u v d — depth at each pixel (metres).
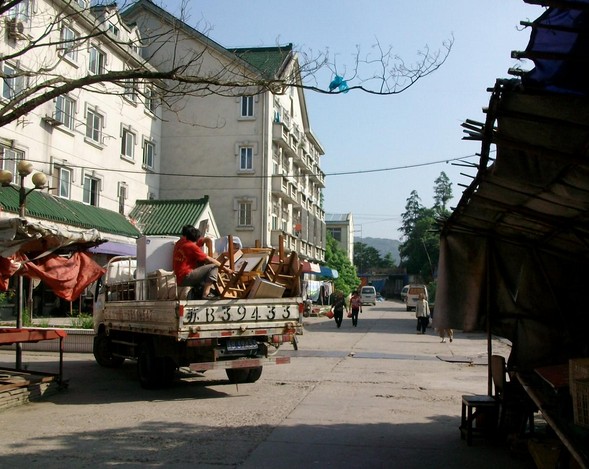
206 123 36.44
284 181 40.25
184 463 6.13
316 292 52.78
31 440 7.07
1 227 8.10
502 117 3.77
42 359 15.30
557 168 4.20
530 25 3.23
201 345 9.62
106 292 13.15
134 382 11.57
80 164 25.67
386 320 36.03
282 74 9.85
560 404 5.24
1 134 20.41
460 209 6.40
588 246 5.94
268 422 8.04
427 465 6.12
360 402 9.48
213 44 30.02
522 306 7.37
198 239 10.24
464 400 7.11
